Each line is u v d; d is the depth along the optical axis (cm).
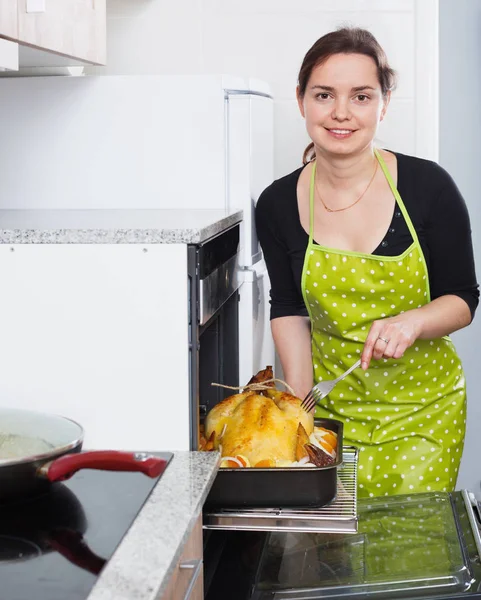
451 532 127
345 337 175
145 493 93
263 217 182
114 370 129
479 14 271
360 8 236
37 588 72
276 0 237
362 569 118
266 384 149
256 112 193
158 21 240
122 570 75
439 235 171
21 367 130
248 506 120
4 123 194
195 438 130
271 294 189
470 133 275
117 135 192
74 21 163
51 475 88
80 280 128
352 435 179
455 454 182
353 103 161
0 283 129
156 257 127
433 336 166
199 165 190
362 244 171
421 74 237
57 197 195
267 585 115
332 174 169
